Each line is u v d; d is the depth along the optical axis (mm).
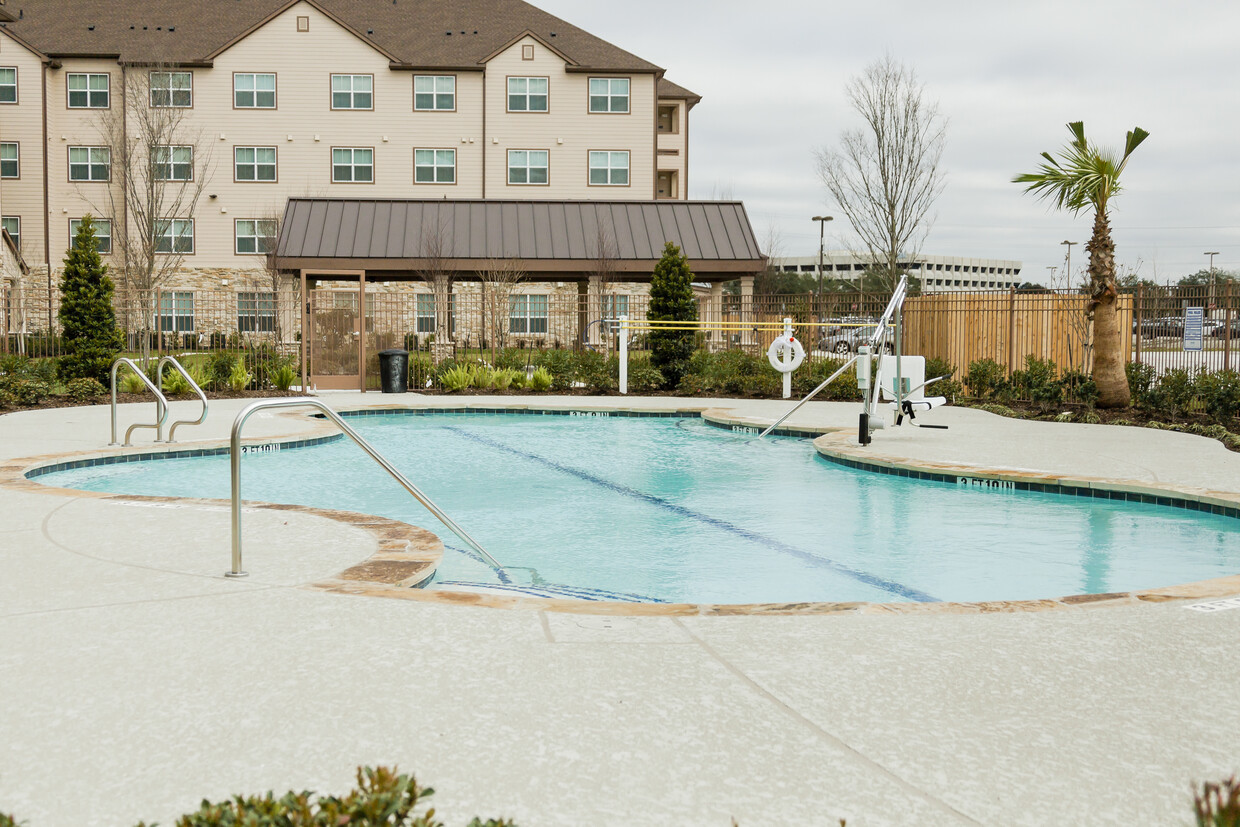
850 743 2842
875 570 6383
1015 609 4367
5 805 2418
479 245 26094
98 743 2787
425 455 11875
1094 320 15883
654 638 3857
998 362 19594
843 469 10688
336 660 3533
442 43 38062
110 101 35656
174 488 9320
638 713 3061
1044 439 11992
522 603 4371
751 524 7871
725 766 2678
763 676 3420
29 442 11133
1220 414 13664
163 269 33250
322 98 35969
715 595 5762
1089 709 3123
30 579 4730
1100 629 4023
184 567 5035
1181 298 16562
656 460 11461
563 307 31375
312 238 25000
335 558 5301
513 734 2883
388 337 20625
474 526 7793
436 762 2684
